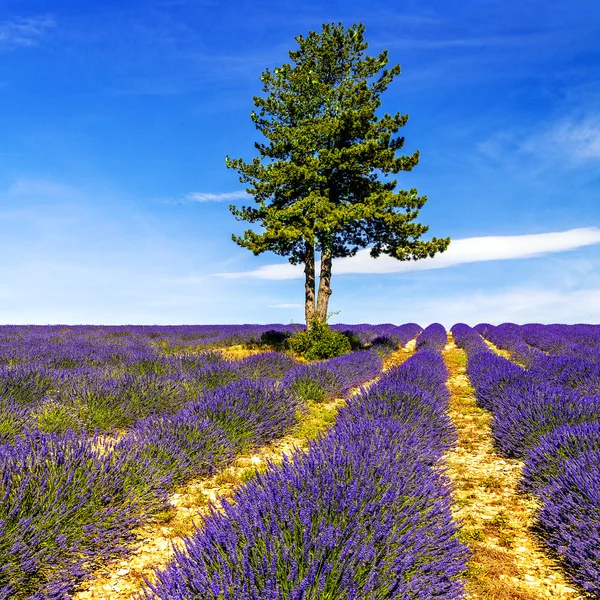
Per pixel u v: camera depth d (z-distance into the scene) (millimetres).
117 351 12961
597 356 12086
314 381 9617
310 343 16344
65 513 3449
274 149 18109
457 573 2963
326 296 18141
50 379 7996
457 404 9484
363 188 18000
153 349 14461
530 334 23922
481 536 3918
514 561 3570
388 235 17781
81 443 4605
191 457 5254
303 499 2980
